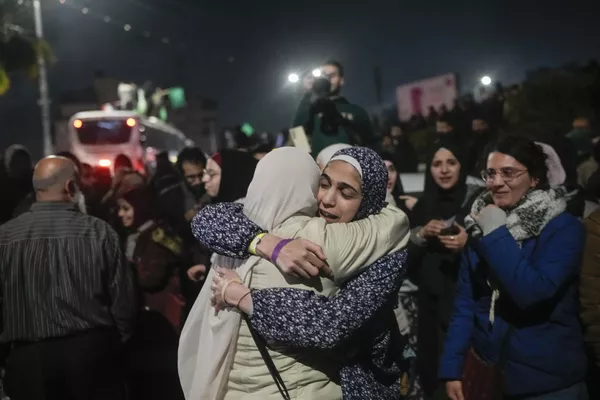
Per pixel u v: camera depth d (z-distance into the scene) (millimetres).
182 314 4355
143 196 4520
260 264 2197
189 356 2488
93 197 6094
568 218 2754
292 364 2195
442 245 3732
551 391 2740
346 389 2225
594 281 2664
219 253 2268
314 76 5145
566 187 2891
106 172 8328
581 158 7449
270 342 2193
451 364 2992
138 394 4305
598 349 2695
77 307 3420
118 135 20250
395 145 12320
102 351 3512
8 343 3480
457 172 3973
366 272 2176
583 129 9297
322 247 2119
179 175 7098
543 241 2742
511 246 2691
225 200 4125
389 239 2209
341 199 2258
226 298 2191
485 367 2871
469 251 2990
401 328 3637
